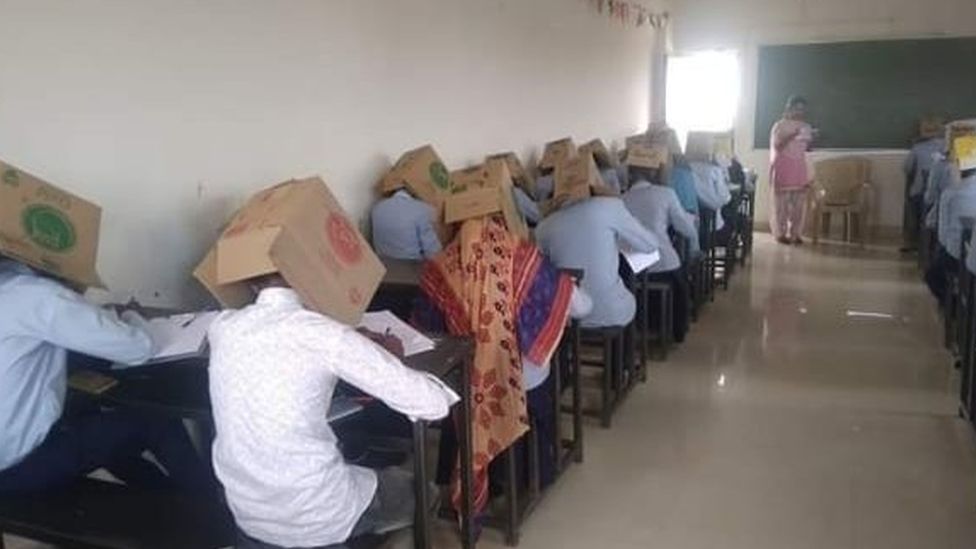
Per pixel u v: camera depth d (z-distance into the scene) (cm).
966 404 335
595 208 337
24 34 198
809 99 835
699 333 487
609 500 279
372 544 173
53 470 183
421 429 177
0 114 194
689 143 612
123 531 166
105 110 222
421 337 206
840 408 360
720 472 299
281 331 155
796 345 458
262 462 154
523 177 477
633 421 352
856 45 808
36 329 161
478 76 473
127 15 226
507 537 252
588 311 292
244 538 163
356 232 199
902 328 486
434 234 331
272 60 289
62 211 179
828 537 251
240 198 276
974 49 770
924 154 694
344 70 335
